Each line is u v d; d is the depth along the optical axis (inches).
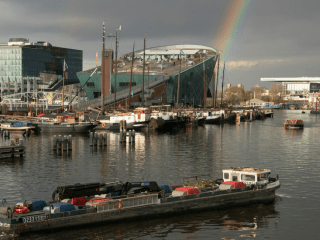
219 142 3491.6
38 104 7726.4
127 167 2176.4
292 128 5236.2
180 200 1259.8
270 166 2226.9
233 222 1229.7
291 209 1362.0
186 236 1119.6
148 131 4601.4
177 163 2315.5
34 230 1050.7
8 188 1659.7
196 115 6259.8
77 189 1211.9
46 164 2265.0
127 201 1179.9
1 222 1043.9
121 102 7367.1
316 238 1111.0
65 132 4242.1
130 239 1091.9
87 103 7062.0
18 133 4148.6
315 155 2691.9
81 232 1112.8
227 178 1456.7
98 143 3061.0
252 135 4232.3
